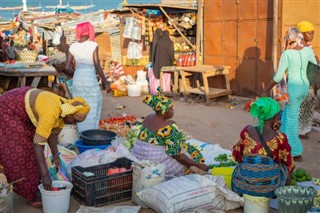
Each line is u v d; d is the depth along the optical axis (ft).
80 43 24.48
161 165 16.55
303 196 14.58
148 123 17.60
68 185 16.38
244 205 15.55
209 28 42.04
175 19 45.24
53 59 36.40
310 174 20.04
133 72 50.01
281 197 14.02
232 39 40.19
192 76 42.11
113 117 32.12
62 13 78.84
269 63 37.47
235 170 15.99
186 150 18.02
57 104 15.25
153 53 43.06
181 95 41.11
